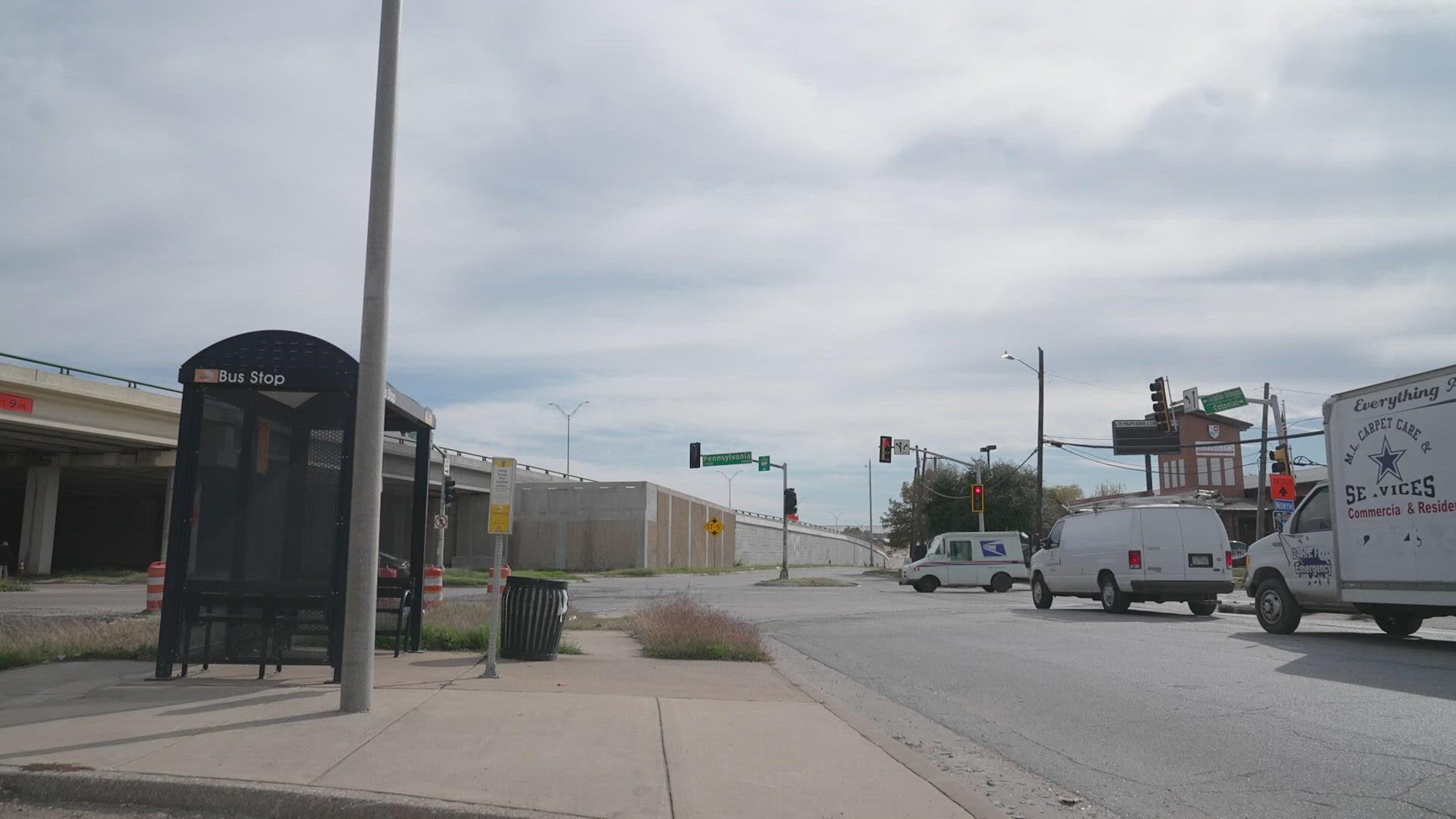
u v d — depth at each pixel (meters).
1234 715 9.22
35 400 36.09
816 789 6.32
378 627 13.20
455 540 67.75
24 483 53.44
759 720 8.41
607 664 12.19
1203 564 21.03
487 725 7.72
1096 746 8.11
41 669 10.63
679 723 8.10
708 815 5.68
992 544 36.78
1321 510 16.03
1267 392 37.69
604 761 6.75
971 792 6.32
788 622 20.08
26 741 6.96
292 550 9.95
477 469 64.06
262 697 8.73
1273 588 16.67
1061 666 12.76
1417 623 16.25
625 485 64.88
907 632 17.77
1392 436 14.43
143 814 5.77
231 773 6.14
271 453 10.08
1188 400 35.03
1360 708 9.46
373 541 8.27
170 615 9.80
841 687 11.38
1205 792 6.69
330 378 9.80
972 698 10.54
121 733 7.25
